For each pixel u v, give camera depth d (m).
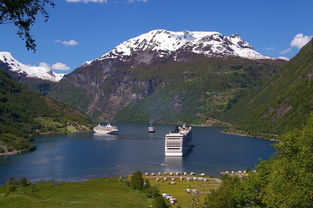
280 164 69.94
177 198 134.62
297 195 60.19
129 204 121.94
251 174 87.38
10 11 34.69
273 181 67.62
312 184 60.47
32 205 113.50
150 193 136.25
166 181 174.50
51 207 111.38
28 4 35.50
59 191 147.00
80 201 123.38
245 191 84.62
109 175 194.12
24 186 155.75
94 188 154.62
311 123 72.19
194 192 57.75
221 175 193.50
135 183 152.50
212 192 94.12
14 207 111.38
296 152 72.06
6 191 141.50
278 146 76.19
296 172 63.50
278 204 64.31
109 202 123.69
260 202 83.06
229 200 87.62
